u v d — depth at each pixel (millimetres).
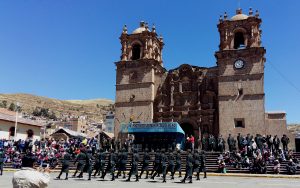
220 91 47125
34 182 6270
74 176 26625
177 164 25891
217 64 49531
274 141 37156
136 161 23969
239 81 46531
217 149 40688
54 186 19766
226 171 32219
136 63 53469
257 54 46406
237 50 47344
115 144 43938
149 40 54375
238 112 45562
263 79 45469
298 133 53938
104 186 19891
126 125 43688
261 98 44969
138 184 21344
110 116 126188
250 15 48719
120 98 53094
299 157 35094
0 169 29672
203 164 25891
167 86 52969
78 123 135000
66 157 25141
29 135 63781
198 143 47750
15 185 6297
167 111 51219
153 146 40844
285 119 45594
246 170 31719
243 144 37594
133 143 41688
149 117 50719
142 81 52500
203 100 50031
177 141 40812
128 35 55500
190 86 51188
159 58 58406
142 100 51719
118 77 54125
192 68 51531
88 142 51656
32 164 6676
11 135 58562
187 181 23859
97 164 26453
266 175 28547
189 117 49875
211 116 48000
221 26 49688
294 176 27828
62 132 80000
